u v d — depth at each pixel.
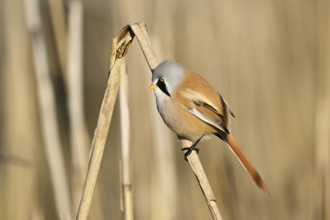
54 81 12.16
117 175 13.48
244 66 10.88
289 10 11.33
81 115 8.20
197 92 7.71
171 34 9.23
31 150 9.45
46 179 11.42
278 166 10.66
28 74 9.56
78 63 8.26
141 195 9.32
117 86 5.73
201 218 9.88
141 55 9.41
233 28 10.96
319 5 10.34
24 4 8.81
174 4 9.30
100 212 8.55
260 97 10.88
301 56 11.29
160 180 8.52
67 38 8.83
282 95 11.02
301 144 10.81
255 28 11.09
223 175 9.76
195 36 10.89
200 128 7.89
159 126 8.70
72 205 8.93
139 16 9.25
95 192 8.52
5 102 9.67
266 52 11.08
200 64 10.86
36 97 9.61
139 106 9.38
